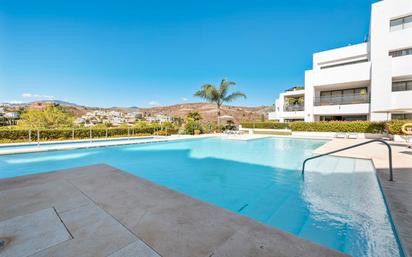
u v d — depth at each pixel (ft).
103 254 5.17
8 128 39.37
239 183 17.01
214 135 58.70
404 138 36.73
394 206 9.23
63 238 5.92
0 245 5.53
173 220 7.11
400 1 48.78
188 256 5.10
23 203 8.61
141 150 35.70
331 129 53.16
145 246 5.53
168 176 19.56
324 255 5.11
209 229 6.48
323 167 21.57
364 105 54.13
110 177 12.81
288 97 82.89
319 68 68.95
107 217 7.32
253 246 5.53
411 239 6.59
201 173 20.54
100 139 45.21
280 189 15.08
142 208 8.14
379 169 16.47
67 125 53.83
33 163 24.94
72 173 13.82
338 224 9.61
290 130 61.31
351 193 13.52
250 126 74.23
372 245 7.82
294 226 9.59
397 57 47.85
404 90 48.93
